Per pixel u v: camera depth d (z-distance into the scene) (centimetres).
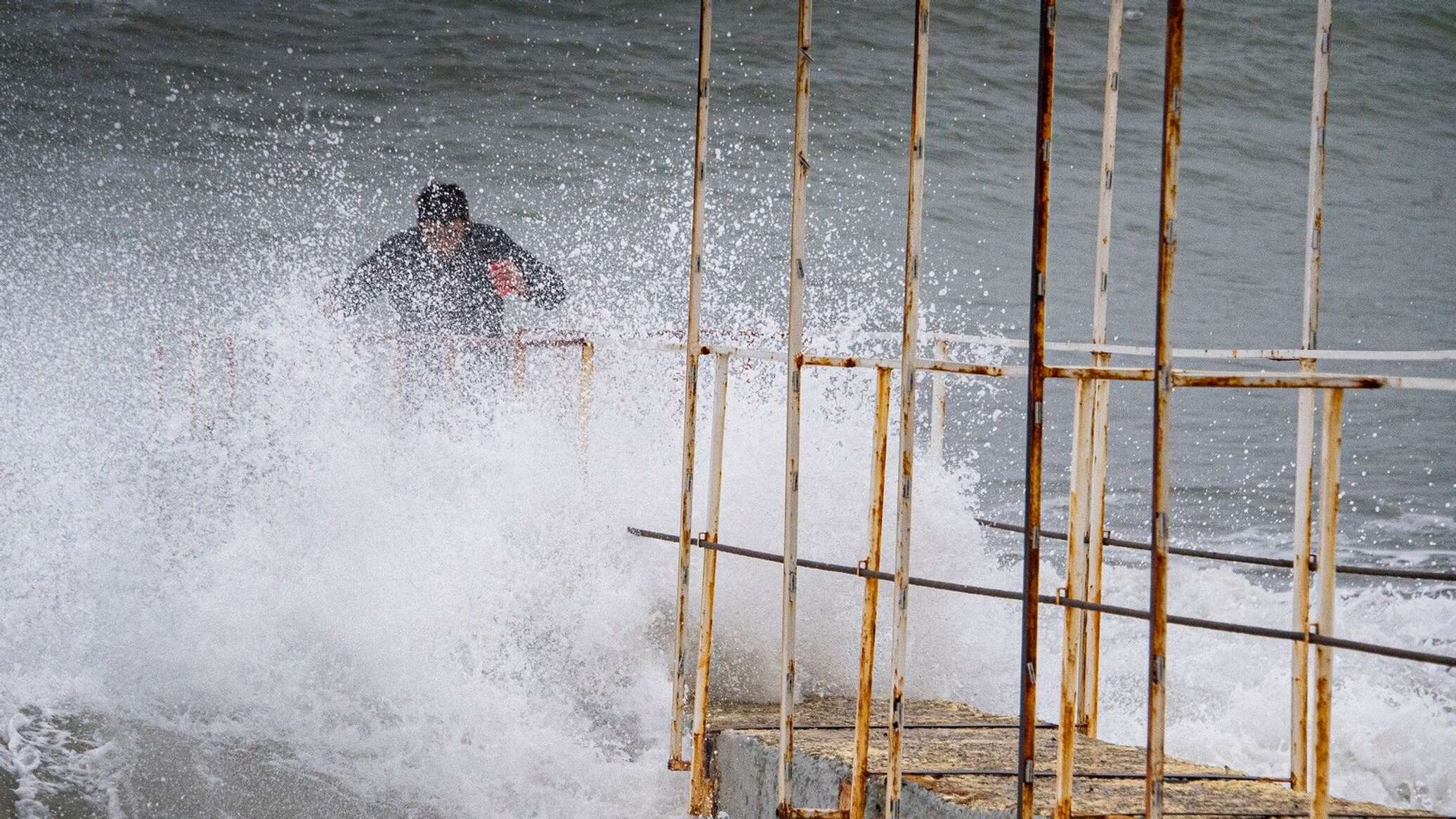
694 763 1277
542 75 7969
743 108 7794
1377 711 1788
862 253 5772
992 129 8050
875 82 8325
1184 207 7606
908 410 920
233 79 7506
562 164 6731
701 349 1234
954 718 1438
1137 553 2833
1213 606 2478
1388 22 11388
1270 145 9156
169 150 6366
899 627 948
